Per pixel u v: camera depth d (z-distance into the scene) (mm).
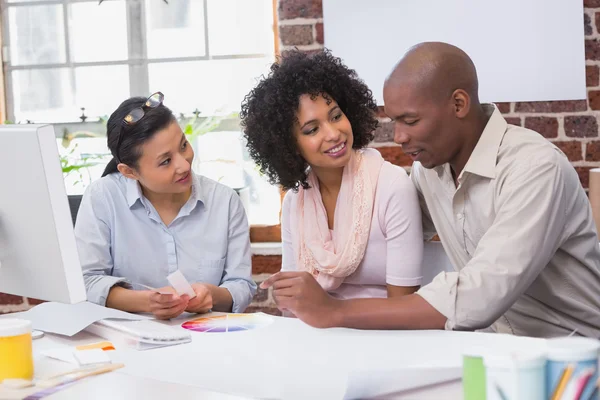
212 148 2869
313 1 2570
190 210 1795
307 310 1339
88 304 1507
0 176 1130
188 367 1143
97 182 1845
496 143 1494
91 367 1125
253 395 1000
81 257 1762
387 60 2543
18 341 1066
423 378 974
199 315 1565
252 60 2844
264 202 2844
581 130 2494
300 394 997
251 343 1278
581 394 764
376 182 1693
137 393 982
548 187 1387
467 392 812
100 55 2939
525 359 758
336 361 1145
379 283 1743
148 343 1270
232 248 1826
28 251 1144
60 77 2965
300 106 1639
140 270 1811
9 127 1103
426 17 2518
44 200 1091
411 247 1654
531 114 2514
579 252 1526
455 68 1465
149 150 1678
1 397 994
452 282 1334
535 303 1572
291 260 1828
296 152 1712
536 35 2477
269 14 2822
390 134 2566
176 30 2883
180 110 2891
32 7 2963
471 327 1328
